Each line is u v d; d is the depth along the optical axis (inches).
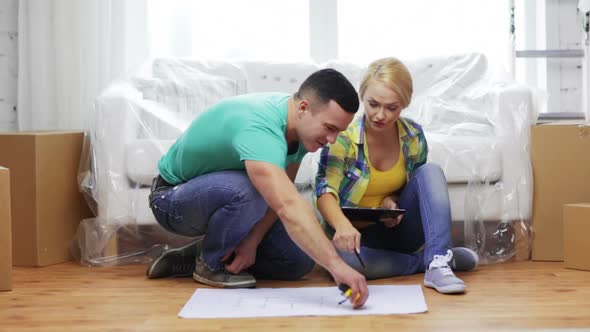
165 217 93.7
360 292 77.8
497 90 115.4
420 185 94.6
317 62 151.2
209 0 147.0
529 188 112.5
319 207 93.4
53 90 145.6
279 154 80.8
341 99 79.2
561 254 112.0
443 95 125.1
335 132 80.9
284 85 132.9
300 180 114.3
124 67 144.8
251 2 147.9
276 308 81.1
